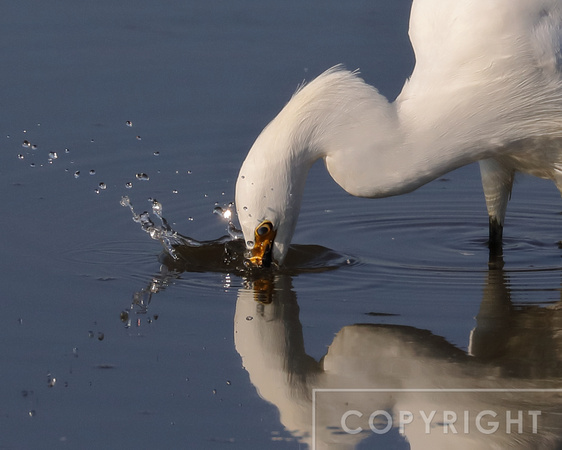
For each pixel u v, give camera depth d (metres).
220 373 9.29
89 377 9.20
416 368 9.45
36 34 17.89
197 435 8.39
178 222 13.19
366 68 16.78
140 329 10.09
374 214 13.74
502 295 10.95
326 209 13.95
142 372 9.29
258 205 10.84
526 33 10.92
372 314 10.49
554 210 13.98
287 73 16.73
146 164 14.87
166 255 12.05
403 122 10.81
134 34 17.94
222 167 14.91
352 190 11.09
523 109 11.03
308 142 10.77
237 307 10.64
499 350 9.73
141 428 8.47
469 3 11.12
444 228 13.27
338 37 17.77
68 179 14.28
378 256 12.23
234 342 9.84
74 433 8.40
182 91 16.52
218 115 15.99
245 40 17.75
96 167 14.70
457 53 10.98
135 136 15.53
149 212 13.44
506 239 12.92
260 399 8.91
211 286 11.21
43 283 11.18
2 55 17.17
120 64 17.11
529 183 14.92
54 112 15.87
